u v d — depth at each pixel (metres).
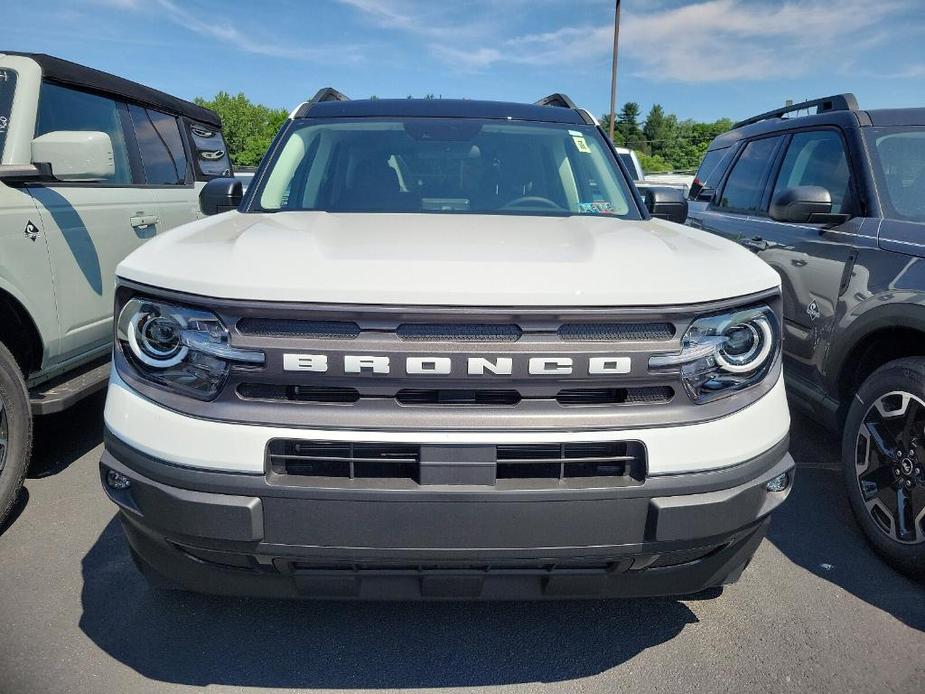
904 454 2.98
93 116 4.66
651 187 3.52
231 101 100.19
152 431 1.96
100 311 4.10
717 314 2.03
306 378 1.90
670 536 1.97
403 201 3.13
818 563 3.10
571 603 2.77
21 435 3.23
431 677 2.36
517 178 3.26
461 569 2.03
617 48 24.84
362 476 1.94
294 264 2.00
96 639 2.51
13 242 3.34
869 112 4.14
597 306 1.92
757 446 2.06
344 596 2.11
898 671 2.41
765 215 4.78
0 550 3.08
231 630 2.57
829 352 3.60
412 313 1.87
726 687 2.33
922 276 3.07
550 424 1.92
